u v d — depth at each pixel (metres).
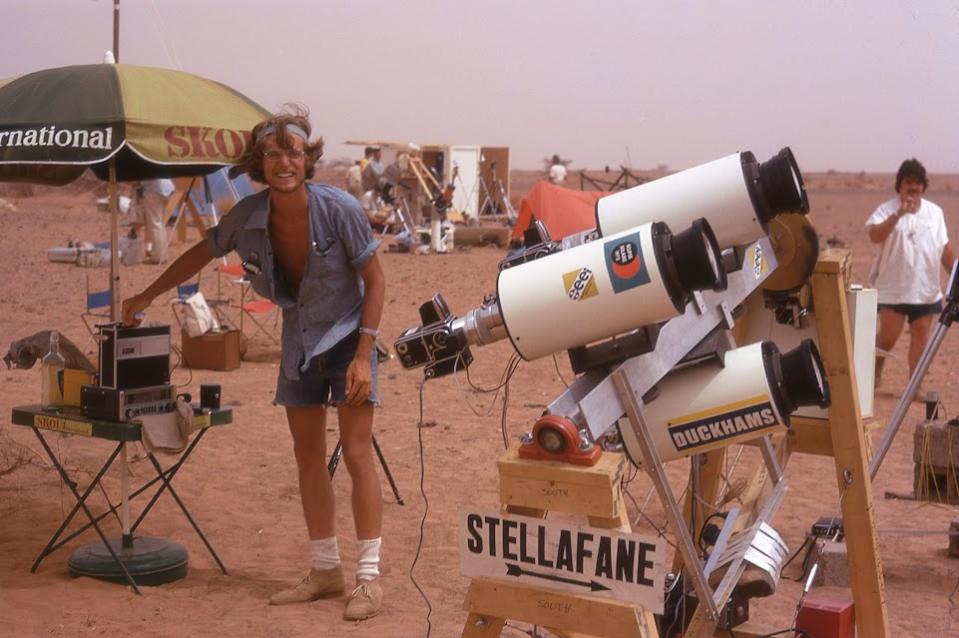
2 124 5.25
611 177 70.44
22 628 4.89
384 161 32.06
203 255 5.41
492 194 33.06
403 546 6.33
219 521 6.79
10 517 6.70
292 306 5.21
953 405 10.49
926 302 10.28
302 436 5.36
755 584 3.77
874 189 114.94
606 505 3.17
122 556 5.64
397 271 22.12
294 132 4.97
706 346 3.45
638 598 3.17
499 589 3.33
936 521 6.93
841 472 4.25
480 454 8.53
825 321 4.20
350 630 5.02
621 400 3.20
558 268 3.07
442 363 3.39
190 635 4.91
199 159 5.26
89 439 8.74
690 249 2.95
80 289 18.28
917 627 5.15
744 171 3.43
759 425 3.35
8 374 11.32
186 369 11.80
